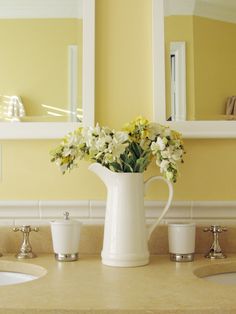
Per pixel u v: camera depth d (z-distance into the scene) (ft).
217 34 4.04
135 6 4.02
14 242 3.72
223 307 1.96
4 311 1.96
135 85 3.95
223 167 3.89
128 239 3.10
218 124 3.89
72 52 4.00
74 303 2.03
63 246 3.28
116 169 3.28
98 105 3.93
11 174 3.87
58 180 3.86
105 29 4.00
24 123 3.88
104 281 2.55
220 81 3.98
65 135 3.78
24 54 4.02
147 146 3.27
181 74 3.95
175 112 3.91
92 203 3.79
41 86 3.97
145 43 3.99
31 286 2.41
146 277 2.67
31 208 3.81
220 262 3.23
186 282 2.51
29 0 4.08
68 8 4.05
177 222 3.76
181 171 3.86
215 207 3.79
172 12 4.01
